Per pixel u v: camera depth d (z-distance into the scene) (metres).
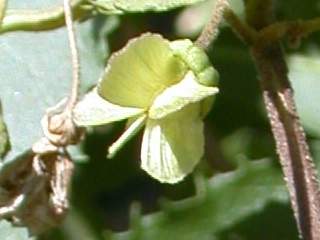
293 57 0.22
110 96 0.16
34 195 0.17
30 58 0.20
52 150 0.17
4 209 0.17
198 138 0.17
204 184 0.22
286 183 0.19
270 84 0.18
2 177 0.17
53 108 0.17
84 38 0.20
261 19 0.18
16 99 0.20
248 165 0.22
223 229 0.21
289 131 0.18
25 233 0.20
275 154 0.23
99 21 0.20
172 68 0.16
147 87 0.16
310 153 0.20
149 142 0.17
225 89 0.23
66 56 0.20
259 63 0.18
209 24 0.17
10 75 0.20
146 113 0.17
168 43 0.16
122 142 0.16
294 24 0.18
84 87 0.20
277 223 0.22
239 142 0.23
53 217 0.17
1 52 0.20
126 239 0.21
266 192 0.22
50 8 0.19
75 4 0.17
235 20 0.18
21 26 0.17
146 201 0.25
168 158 0.17
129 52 0.16
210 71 0.17
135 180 0.25
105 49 0.20
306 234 0.18
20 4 0.20
